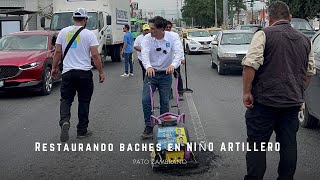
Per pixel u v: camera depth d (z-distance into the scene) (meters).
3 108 10.25
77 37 6.96
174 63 6.45
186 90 10.72
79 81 7.02
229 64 15.73
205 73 16.81
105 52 20.36
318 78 6.86
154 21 6.48
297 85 4.38
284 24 4.44
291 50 4.34
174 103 10.35
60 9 19.56
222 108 9.73
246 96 4.38
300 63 4.39
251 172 4.55
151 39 6.59
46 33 13.30
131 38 16.06
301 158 6.05
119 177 5.39
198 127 7.89
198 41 27.78
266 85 4.33
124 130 7.77
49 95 12.16
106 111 9.55
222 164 5.80
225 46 16.42
